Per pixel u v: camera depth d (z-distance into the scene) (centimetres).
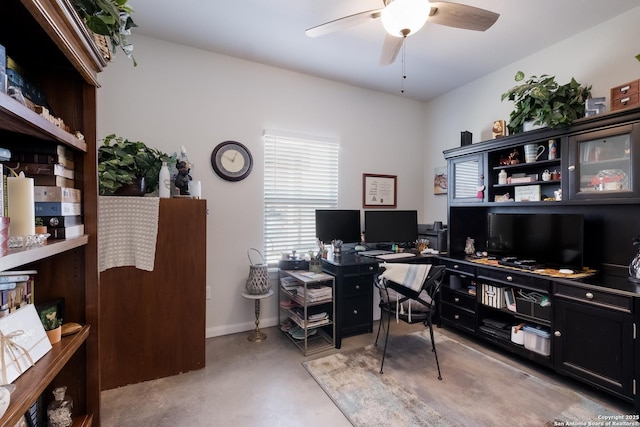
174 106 273
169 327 223
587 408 186
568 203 231
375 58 294
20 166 95
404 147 401
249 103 304
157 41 266
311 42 266
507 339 253
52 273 111
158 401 193
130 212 212
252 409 186
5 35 90
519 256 270
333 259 299
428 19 179
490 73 326
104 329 205
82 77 111
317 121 340
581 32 250
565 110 231
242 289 304
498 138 276
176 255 225
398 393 202
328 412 183
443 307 320
